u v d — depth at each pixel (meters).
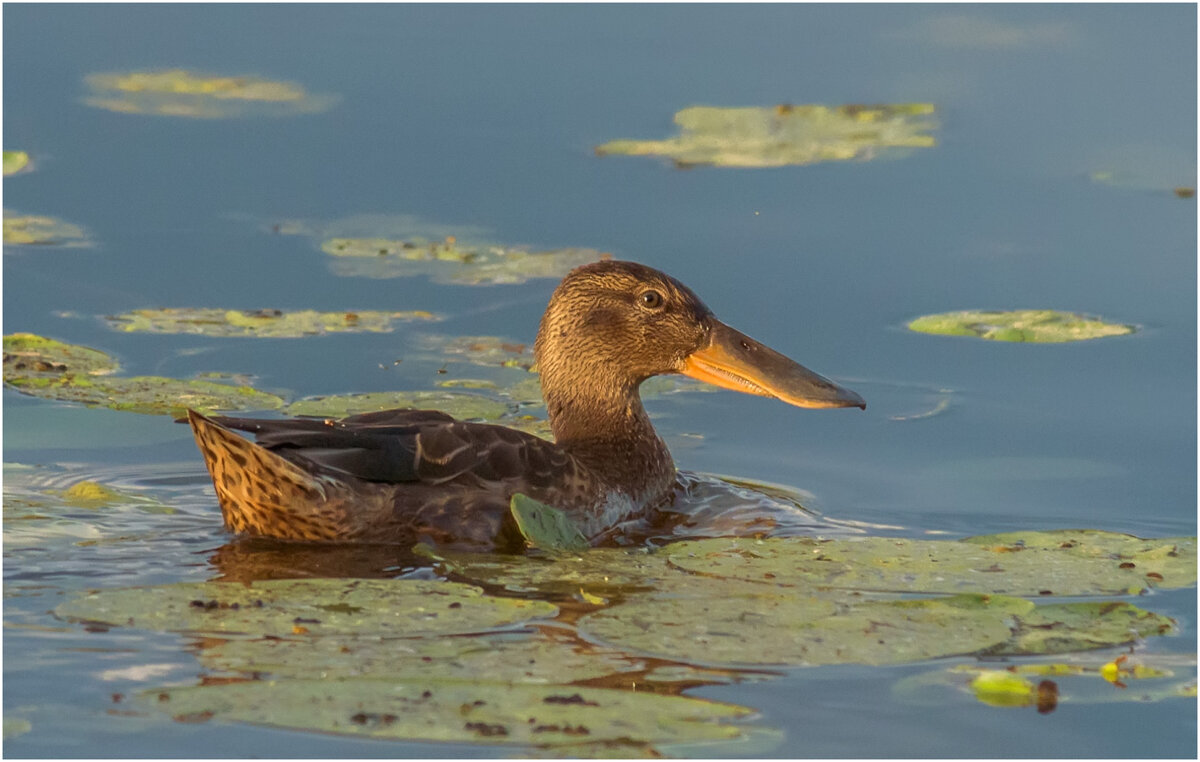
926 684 9.22
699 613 10.16
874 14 29.47
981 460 14.23
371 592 10.28
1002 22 29.08
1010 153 23.34
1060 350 17.16
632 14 28.55
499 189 21.73
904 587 10.77
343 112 24.09
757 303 18.28
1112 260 19.69
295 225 20.61
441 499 11.69
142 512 12.24
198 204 21.17
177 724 8.31
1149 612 10.35
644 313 13.50
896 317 18.02
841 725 8.67
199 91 24.64
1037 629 10.04
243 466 11.23
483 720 8.36
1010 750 8.50
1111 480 13.66
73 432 14.34
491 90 25.00
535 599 10.47
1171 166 22.80
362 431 11.78
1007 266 19.47
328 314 18.05
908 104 25.12
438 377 16.33
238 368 16.58
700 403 16.22
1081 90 25.75
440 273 19.38
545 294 19.22
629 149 23.06
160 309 18.03
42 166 21.98
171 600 10.07
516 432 12.42
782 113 24.73
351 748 8.05
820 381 13.59
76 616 9.79
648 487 13.23
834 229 20.56
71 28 26.92
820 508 13.08
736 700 8.88
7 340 16.91
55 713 8.45
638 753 8.11
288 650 9.28
